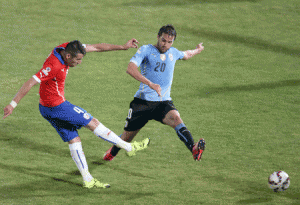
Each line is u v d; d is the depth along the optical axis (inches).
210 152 713.6
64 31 1540.4
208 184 585.9
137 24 1665.8
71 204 510.0
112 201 523.2
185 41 1530.5
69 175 598.9
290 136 799.7
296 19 1820.9
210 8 1888.5
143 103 611.5
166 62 597.3
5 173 590.2
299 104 1006.4
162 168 641.6
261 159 686.5
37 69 1203.9
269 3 1996.8
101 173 614.5
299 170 642.8
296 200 541.0
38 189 547.5
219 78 1205.7
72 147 557.0
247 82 1175.6
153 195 544.7
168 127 844.0
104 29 1589.6
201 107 970.1
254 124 865.5
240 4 1962.4
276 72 1273.4
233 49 1486.2
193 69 1279.5
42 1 1835.6
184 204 520.1
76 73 1194.0
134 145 620.7
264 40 1583.4
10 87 1048.2
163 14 1787.6
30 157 656.4
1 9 1716.3
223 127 844.0
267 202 532.7
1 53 1307.8
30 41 1430.9
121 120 869.8
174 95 1051.9
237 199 538.9
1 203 502.6
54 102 545.6
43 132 774.5
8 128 782.5
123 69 1252.5
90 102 979.9
